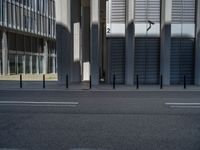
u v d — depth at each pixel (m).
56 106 11.91
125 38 22.97
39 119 9.20
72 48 24.84
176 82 23.47
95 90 18.92
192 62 23.53
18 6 41.28
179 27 23.41
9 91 18.23
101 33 31.30
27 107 11.62
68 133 7.46
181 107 11.80
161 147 6.30
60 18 22.88
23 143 6.58
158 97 15.28
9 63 40.88
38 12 48.06
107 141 6.75
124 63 23.31
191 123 8.72
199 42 22.59
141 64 23.52
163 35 22.44
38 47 50.56
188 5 23.38
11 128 7.98
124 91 18.44
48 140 6.82
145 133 7.48
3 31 39.19
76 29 25.50
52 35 54.38
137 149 6.17
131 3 22.23
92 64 22.23
